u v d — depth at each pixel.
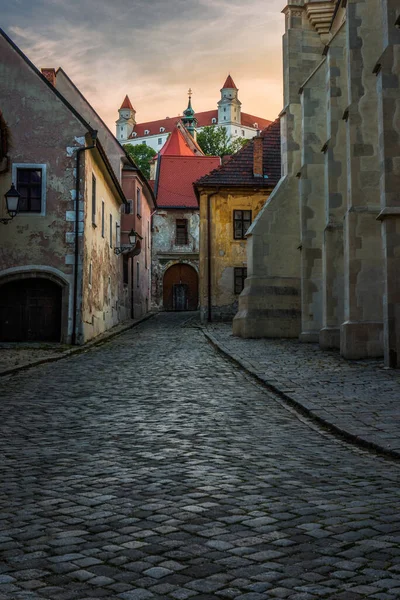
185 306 57.66
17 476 6.39
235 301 38.28
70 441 8.22
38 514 5.11
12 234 24.44
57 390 12.98
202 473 6.49
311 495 5.64
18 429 9.01
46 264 24.41
